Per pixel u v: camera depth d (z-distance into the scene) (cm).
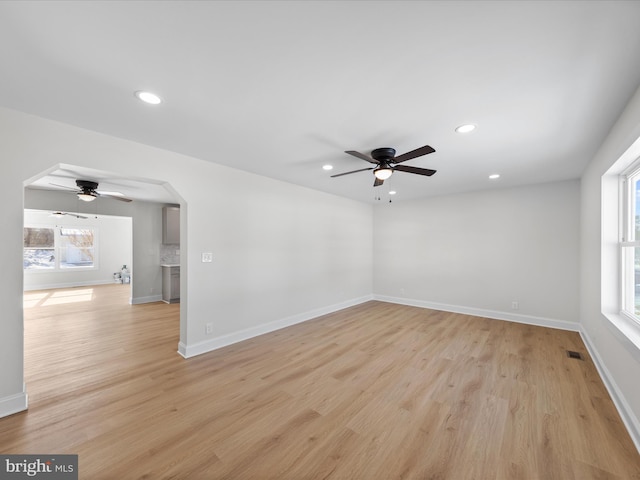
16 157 210
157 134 254
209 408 219
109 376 271
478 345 359
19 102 198
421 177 406
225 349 344
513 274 471
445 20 123
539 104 196
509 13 119
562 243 429
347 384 259
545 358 317
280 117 219
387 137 257
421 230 582
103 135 253
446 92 183
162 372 280
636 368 190
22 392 212
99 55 148
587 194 347
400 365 300
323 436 188
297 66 157
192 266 324
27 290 768
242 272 377
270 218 416
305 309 477
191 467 161
